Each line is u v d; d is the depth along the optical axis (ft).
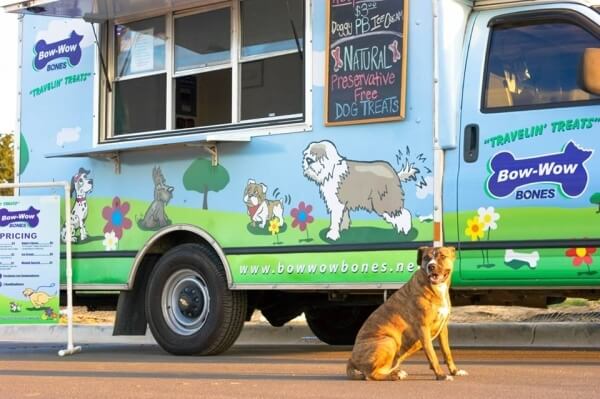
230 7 30.99
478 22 26.37
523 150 24.98
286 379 23.53
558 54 25.14
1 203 33.14
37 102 34.63
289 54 29.30
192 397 20.77
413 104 26.45
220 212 29.84
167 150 31.07
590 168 24.12
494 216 25.18
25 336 47.80
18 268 33.09
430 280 21.84
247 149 29.48
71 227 33.09
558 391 20.47
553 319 42.70
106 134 33.19
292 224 28.43
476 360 28.12
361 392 20.58
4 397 21.63
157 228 31.17
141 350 36.11
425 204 26.11
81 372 26.86
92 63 33.37
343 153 27.61
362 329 22.66
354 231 27.27
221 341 30.04
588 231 24.11
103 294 33.94
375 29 27.20
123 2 31.30
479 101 25.73
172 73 32.27
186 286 30.94
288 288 28.43
